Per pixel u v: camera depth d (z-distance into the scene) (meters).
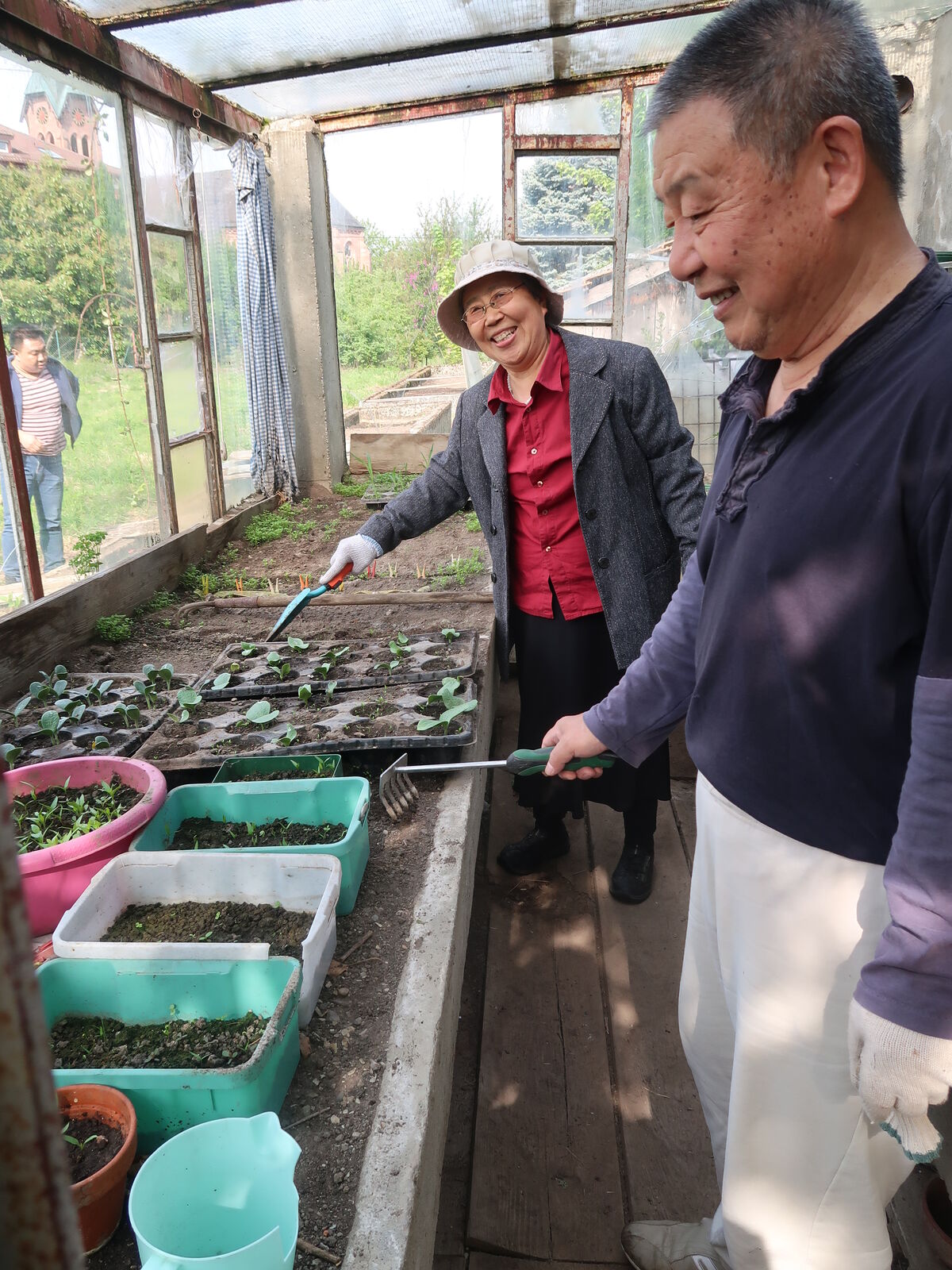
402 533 2.83
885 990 1.02
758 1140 1.34
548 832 3.25
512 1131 2.24
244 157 6.41
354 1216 1.30
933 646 0.98
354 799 2.25
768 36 0.97
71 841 1.96
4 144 4.06
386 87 6.50
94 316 4.79
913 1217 1.95
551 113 6.80
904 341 1.04
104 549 4.89
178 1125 1.41
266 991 1.58
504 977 2.78
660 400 2.54
